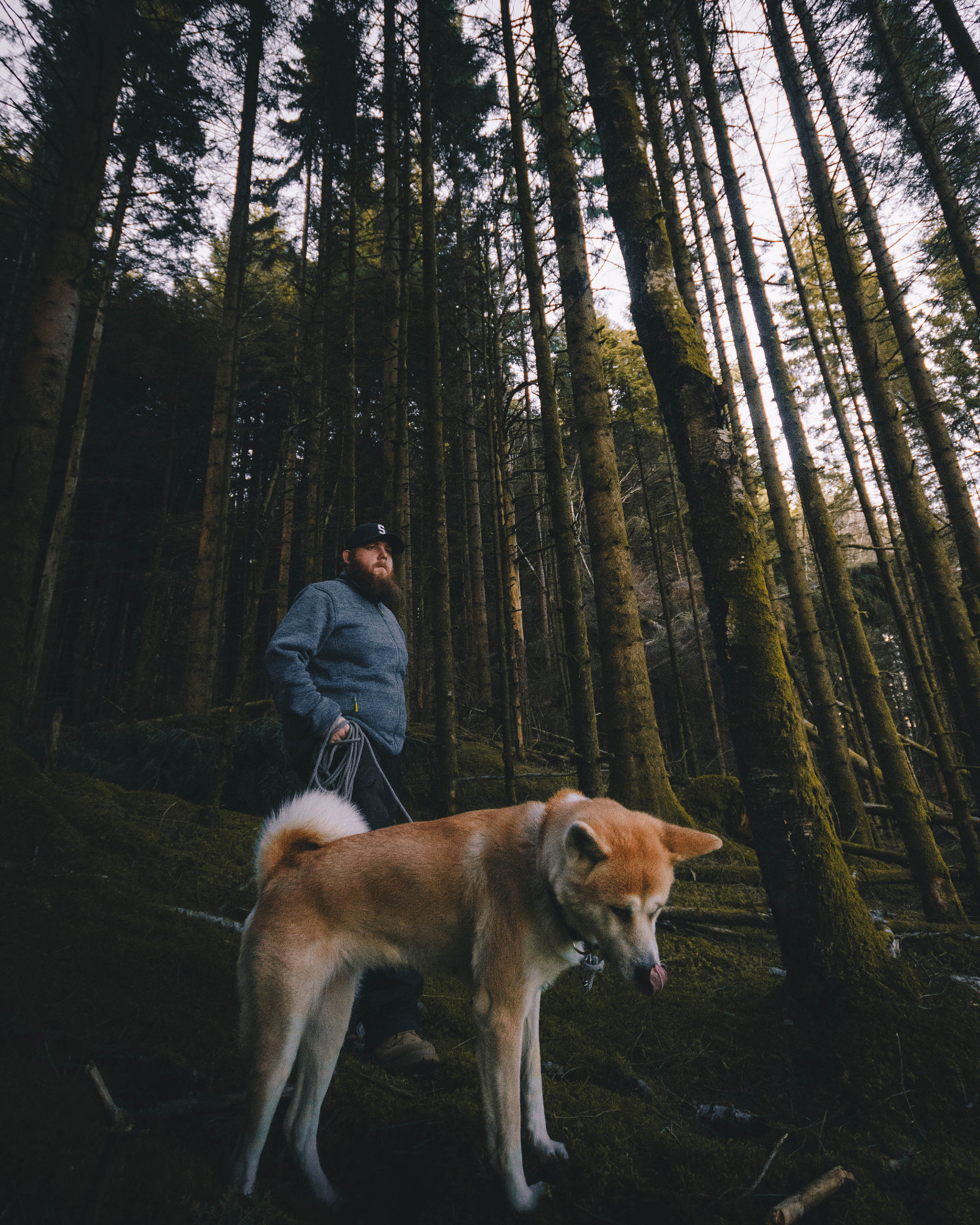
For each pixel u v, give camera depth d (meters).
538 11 4.82
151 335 13.05
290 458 10.21
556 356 11.22
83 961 2.37
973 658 4.40
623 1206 1.75
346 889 1.97
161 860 3.67
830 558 5.57
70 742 6.37
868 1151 2.04
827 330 9.70
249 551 14.78
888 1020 2.42
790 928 2.65
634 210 3.28
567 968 2.02
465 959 1.98
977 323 8.45
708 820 5.92
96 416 13.98
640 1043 2.69
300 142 9.73
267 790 5.81
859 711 8.73
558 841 1.93
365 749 2.59
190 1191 1.49
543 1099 2.17
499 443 6.09
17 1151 1.37
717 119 5.95
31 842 3.30
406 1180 1.79
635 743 5.20
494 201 6.64
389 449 8.00
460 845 2.05
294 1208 1.62
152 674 15.03
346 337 7.14
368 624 2.79
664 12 5.05
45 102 5.34
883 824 7.61
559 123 5.04
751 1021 2.74
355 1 6.68
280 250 13.10
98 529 15.93
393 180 8.49
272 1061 1.75
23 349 4.45
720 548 2.93
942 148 5.20
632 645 5.36
